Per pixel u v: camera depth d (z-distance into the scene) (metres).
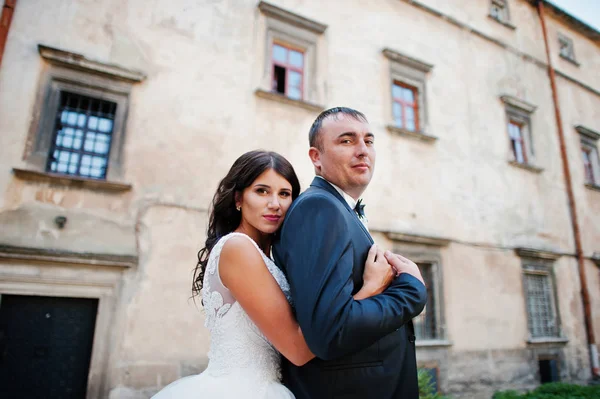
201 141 6.31
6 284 4.73
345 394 1.23
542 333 9.23
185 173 6.06
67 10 5.88
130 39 6.20
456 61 9.93
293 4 7.93
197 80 6.54
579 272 10.28
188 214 5.91
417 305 1.25
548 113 11.48
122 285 5.27
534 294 9.49
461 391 7.32
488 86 10.30
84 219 5.29
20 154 5.19
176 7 6.70
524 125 10.90
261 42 7.30
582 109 12.56
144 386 5.01
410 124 8.91
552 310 9.45
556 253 9.78
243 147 6.61
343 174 1.59
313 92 7.63
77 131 5.80
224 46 6.93
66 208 5.24
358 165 1.59
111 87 5.92
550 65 12.02
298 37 7.78
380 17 9.02
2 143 5.12
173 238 5.72
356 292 1.30
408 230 7.77
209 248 1.87
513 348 8.29
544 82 11.77
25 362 4.77
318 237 1.19
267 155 1.81
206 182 6.17
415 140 8.52
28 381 4.74
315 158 1.74
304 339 1.21
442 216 8.32
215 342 1.56
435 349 7.33
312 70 7.76
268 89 7.14
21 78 5.40
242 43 7.11
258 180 1.73
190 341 5.41
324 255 1.16
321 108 7.48
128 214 5.56
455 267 8.15
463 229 8.53
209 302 1.57
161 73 6.30
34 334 4.88
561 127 11.44
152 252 5.54
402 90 9.01
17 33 5.50
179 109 6.29
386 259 1.41
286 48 7.77
